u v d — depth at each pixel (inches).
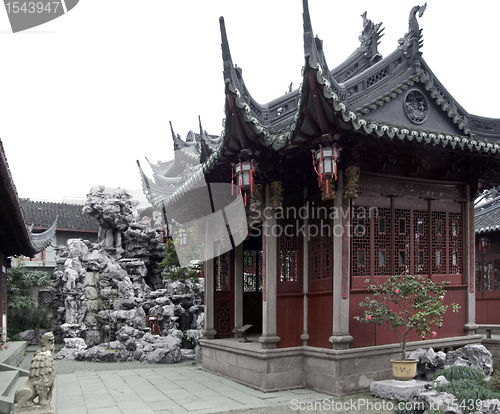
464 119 474.6
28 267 1401.3
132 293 950.4
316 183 465.7
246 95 421.4
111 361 726.5
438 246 478.3
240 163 427.2
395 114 426.0
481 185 529.0
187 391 456.4
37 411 331.3
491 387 340.2
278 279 458.9
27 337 1086.4
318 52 373.4
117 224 1049.5
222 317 604.7
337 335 409.7
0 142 380.8
